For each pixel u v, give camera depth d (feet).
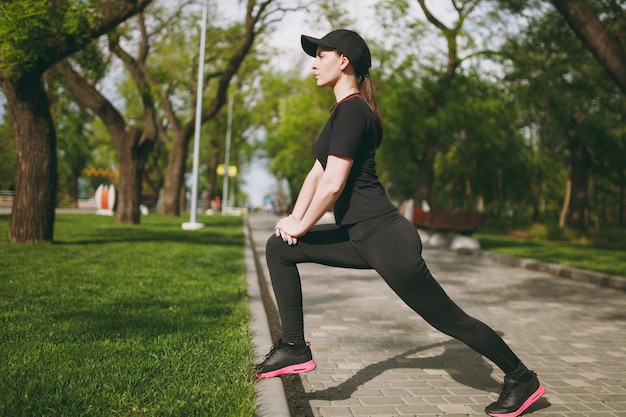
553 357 14.82
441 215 54.44
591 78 62.44
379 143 9.64
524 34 51.88
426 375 12.51
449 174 135.54
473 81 78.33
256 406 8.92
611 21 33.76
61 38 30.94
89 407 8.45
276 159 160.04
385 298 23.68
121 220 63.16
